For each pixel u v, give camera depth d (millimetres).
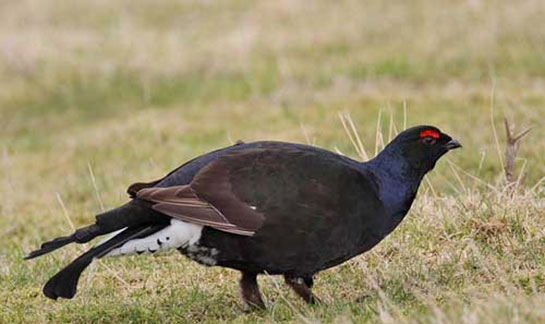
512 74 20312
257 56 23203
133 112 21250
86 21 26656
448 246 10773
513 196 11562
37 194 16484
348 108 18734
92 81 22672
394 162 9461
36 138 20391
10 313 10266
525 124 16219
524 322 7926
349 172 9164
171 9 26984
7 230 14391
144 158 17875
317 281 10414
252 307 9672
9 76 23203
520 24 22422
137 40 24766
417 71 21062
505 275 9570
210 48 23906
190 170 9266
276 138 17594
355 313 9117
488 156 15109
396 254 10836
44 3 27938
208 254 9148
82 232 8922
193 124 19312
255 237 8938
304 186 8977
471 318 7941
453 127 17000
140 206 8953
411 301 9344
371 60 21859
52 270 11641
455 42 22234
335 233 9055
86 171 17547
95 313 9992
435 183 14078
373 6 25109
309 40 23562
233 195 8922
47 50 24234
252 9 26203
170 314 9844
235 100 20906
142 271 11219
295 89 20734
